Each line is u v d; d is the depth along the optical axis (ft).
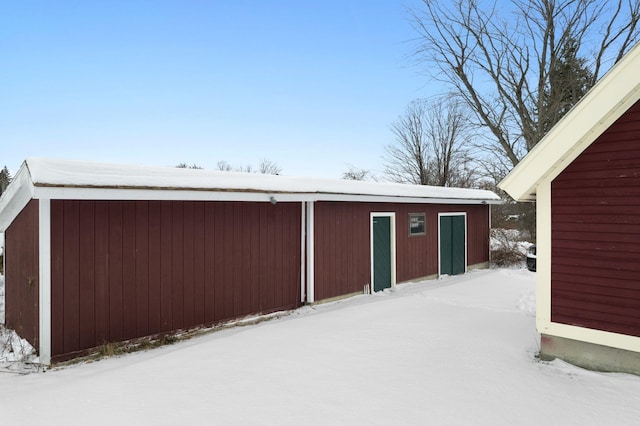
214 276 20.59
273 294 23.52
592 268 12.91
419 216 34.65
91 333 16.19
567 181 13.48
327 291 26.40
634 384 11.43
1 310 23.91
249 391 10.76
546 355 13.79
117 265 17.03
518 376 12.07
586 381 11.78
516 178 14.29
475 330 16.97
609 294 12.56
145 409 9.74
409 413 9.59
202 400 10.22
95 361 15.35
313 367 12.57
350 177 115.65
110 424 9.05
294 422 9.11
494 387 11.18
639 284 12.01
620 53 50.47
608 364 12.66
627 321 12.19
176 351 14.65
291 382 11.37
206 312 20.21
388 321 18.51
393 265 31.65
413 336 15.98
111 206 16.92
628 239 12.27
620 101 11.91
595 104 12.34
